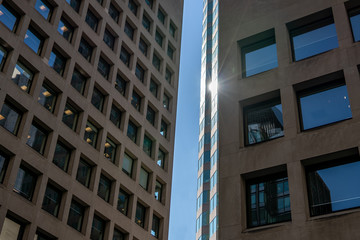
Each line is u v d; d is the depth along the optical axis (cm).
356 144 1862
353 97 2002
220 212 2033
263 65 2489
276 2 2639
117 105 4666
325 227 1727
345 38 2223
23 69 3719
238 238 1906
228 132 2286
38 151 3594
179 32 6462
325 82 2186
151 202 4681
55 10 4225
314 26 2445
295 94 2239
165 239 4703
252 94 2342
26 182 3400
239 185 2064
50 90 3928
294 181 1912
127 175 4462
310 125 2103
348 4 2352
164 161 5228
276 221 1914
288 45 2414
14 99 3481
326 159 1939
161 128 5394
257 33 2577
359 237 1636
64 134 3834
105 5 5003
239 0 2836
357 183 1827
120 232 4166
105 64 4750
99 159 4131
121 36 5088
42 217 3362
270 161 2047
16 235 3183
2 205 3103
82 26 4506
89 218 3784
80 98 4159
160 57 5800
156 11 6022
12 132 3428
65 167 3794
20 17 3850
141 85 5175
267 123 2255
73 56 4244
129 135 4769
